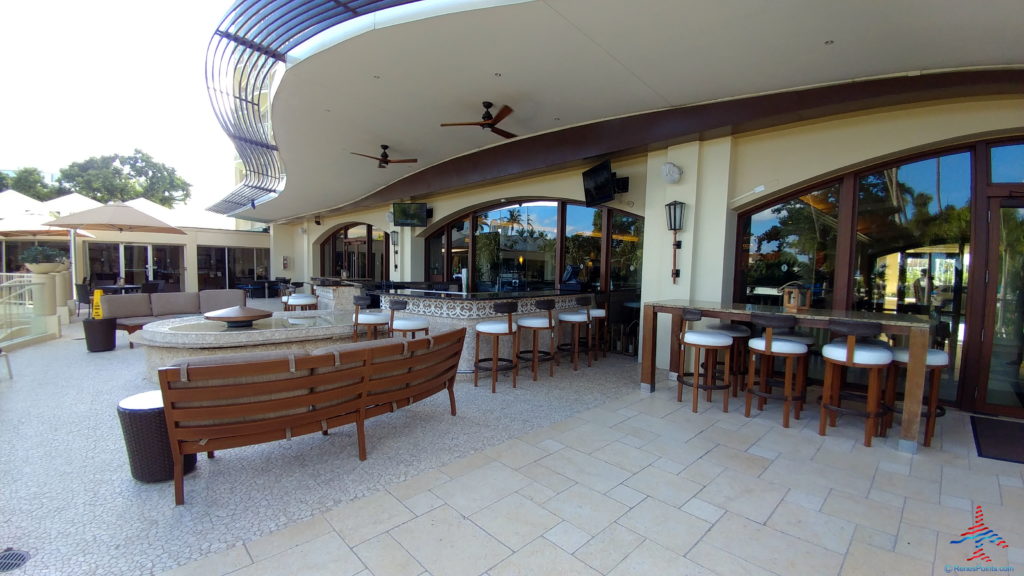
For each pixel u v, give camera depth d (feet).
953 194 12.35
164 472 7.77
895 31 9.23
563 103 14.94
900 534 6.42
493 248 27.22
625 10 9.12
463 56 11.58
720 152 15.39
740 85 12.75
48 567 5.53
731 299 16.10
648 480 8.01
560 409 12.05
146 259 46.29
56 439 9.68
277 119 16.89
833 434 10.37
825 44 10.04
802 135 13.98
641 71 12.10
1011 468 8.63
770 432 10.46
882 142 12.60
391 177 27.84
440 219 29.22
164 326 14.90
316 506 7.06
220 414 7.05
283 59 12.62
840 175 13.97
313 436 9.96
